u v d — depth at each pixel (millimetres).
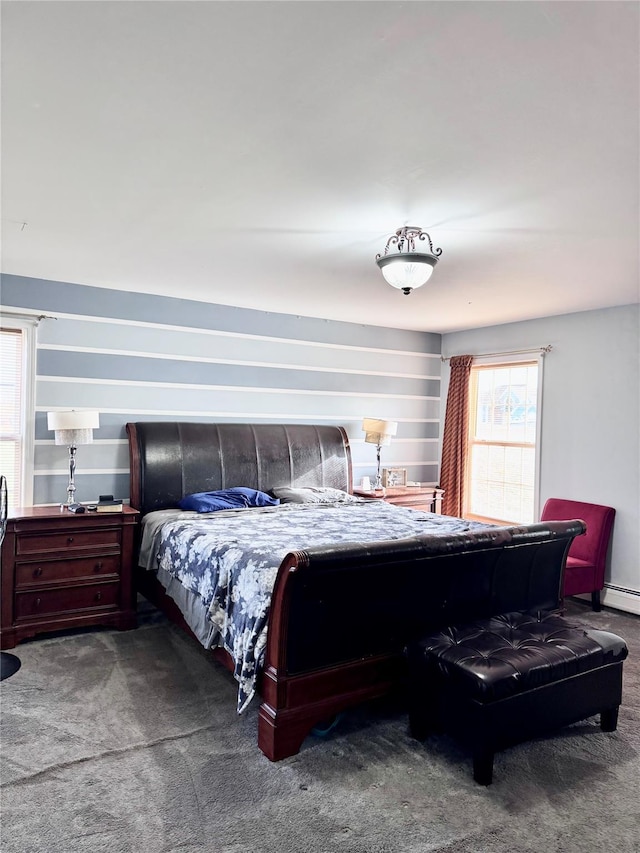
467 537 2676
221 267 3629
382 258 2807
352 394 5543
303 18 1349
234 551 2859
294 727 2328
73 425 3748
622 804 2080
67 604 3529
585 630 2664
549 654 2355
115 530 3666
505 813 2010
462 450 5746
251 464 4664
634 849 1852
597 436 4637
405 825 1937
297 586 2250
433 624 2777
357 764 2289
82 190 2432
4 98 1727
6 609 3352
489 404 5727
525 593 3154
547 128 1856
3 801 2008
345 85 1630
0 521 3100
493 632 2570
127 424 4324
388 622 2604
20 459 3977
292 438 4945
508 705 2195
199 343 4668
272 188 2379
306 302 4656
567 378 4871
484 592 2955
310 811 1996
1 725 2512
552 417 4977
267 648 2369
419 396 6004
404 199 2471
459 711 2248
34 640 3494
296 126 1872
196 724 2557
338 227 2844
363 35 1409
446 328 5812
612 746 2477
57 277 3961
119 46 1471
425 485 5949
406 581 2613
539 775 2246
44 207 2631
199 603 3021
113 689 2873
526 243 3014
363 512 4246
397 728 2588
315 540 3195
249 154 2080
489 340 5609
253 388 4957
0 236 3059
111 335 4281
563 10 1305
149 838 1845
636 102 1691
